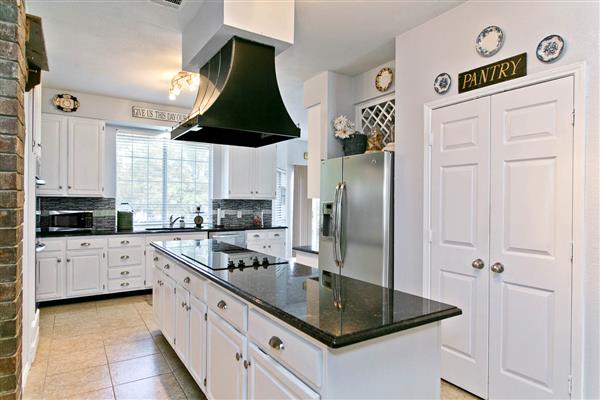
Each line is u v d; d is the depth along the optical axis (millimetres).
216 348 2000
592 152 1869
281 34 2482
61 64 3668
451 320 2539
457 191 2514
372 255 3064
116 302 4531
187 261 2482
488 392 2305
